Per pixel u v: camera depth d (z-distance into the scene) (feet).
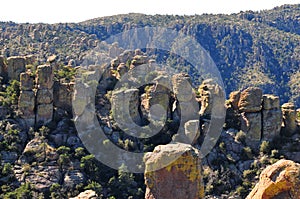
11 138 253.65
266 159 258.16
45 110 270.26
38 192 227.61
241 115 278.87
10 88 284.00
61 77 292.61
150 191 63.62
